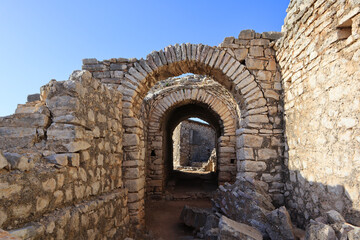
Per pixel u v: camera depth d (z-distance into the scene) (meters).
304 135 4.42
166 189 11.55
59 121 2.89
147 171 10.08
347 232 2.64
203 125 25.11
